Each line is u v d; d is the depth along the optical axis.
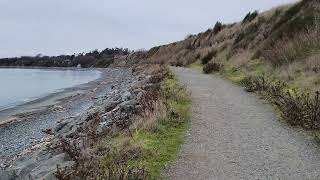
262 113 12.82
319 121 10.48
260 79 18.36
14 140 18.72
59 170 7.64
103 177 6.75
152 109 11.86
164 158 8.41
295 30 22.17
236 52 30.30
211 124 11.42
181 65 44.44
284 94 14.53
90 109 22.80
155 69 36.06
